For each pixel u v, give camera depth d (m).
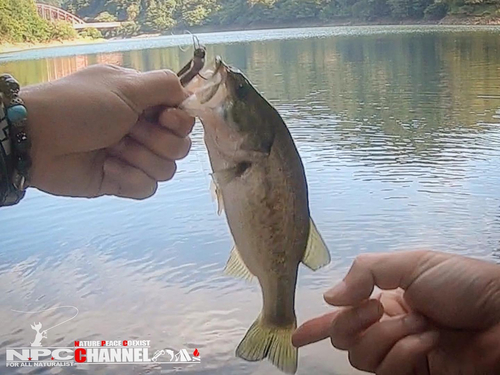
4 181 0.43
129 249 0.94
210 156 0.47
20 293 0.87
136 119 0.47
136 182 0.51
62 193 0.49
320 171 1.08
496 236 0.86
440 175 1.04
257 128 0.45
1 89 0.42
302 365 0.74
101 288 0.86
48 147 0.45
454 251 0.84
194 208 1.02
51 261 0.93
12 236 0.96
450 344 0.43
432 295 0.42
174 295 0.84
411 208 0.96
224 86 0.45
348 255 0.86
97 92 0.45
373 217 0.92
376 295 0.47
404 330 0.43
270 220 0.46
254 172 0.45
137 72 0.48
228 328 0.80
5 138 0.42
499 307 0.41
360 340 0.43
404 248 0.85
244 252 0.46
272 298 0.47
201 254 0.91
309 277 0.82
